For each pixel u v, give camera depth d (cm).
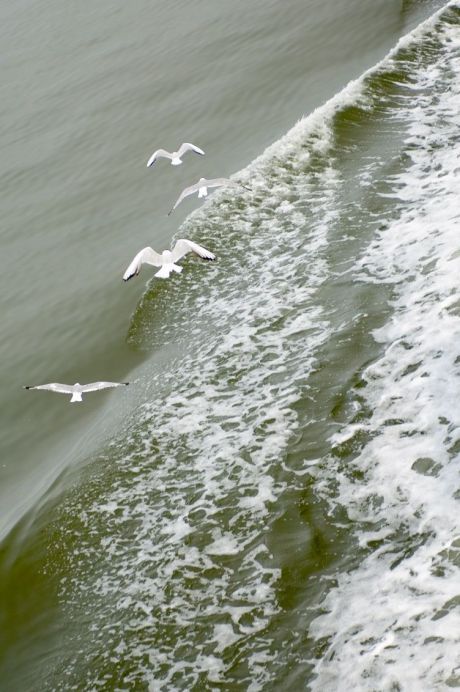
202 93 2709
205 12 3291
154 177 2362
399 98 2270
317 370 1420
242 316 1652
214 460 1327
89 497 1345
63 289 1991
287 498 1209
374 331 1453
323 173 2045
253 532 1179
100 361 1722
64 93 3052
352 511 1149
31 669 1105
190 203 2152
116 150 2575
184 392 1506
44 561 1257
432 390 1276
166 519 1256
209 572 1147
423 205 1769
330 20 2845
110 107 2838
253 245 1873
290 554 1127
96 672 1073
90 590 1191
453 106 2153
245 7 3189
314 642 1004
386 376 1345
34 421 1641
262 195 2033
